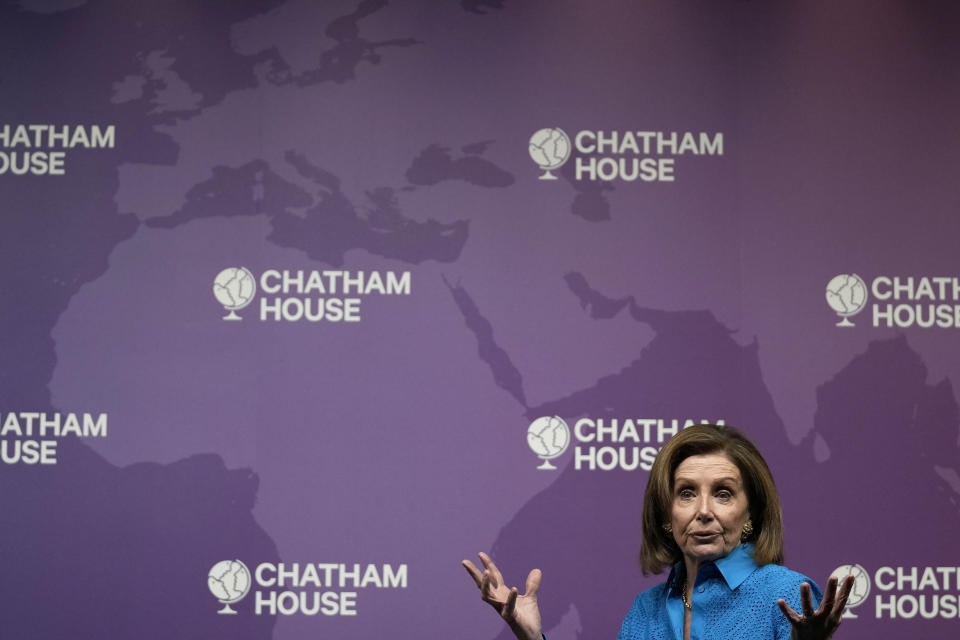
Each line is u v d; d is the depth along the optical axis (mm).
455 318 3715
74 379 3676
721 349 3709
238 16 3787
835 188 3754
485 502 3662
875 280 3727
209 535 3635
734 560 2117
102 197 3736
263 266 3719
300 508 3648
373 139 3762
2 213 3729
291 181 3744
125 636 3602
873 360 3707
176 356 3689
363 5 3797
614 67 3793
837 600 1823
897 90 3783
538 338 3713
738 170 3762
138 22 3787
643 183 3760
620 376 3703
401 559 3641
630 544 3652
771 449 3680
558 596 3637
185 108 3762
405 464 3668
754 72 3789
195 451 3660
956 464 3674
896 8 3773
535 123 3773
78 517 3637
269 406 3678
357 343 3705
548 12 3797
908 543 3648
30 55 3781
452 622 3627
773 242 3740
